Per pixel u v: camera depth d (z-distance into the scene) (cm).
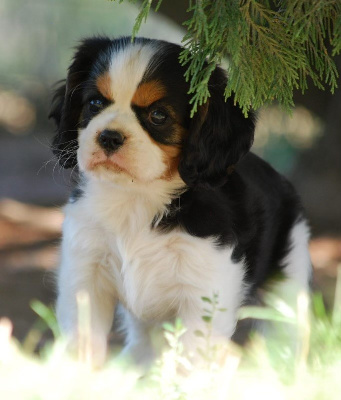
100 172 543
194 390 435
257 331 682
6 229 1246
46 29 2253
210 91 577
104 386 438
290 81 535
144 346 652
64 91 662
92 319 586
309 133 1454
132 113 550
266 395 429
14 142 2123
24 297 903
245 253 598
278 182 702
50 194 1561
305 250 708
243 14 517
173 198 571
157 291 582
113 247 583
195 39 525
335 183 1273
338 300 652
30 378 438
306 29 523
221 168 586
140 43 571
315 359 498
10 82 2298
